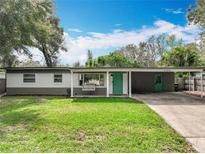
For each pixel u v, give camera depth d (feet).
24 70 74.33
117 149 20.33
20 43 69.92
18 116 35.45
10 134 25.31
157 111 40.68
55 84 74.02
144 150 20.13
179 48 116.67
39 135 24.58
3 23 62.59
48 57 105.81
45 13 77.15
